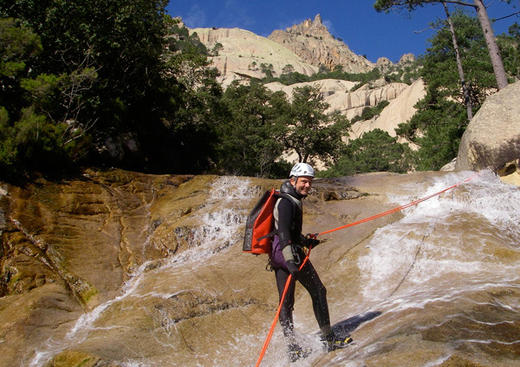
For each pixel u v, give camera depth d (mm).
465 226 6277
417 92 76062
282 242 3557
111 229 7281
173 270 5977
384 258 5727
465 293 4070
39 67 15203
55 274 5789
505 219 6664
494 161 10711
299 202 3807
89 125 14781
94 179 9047
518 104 11031
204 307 4820
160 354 3941
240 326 4570
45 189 8148
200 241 6910
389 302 4492
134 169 16094
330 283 5461
